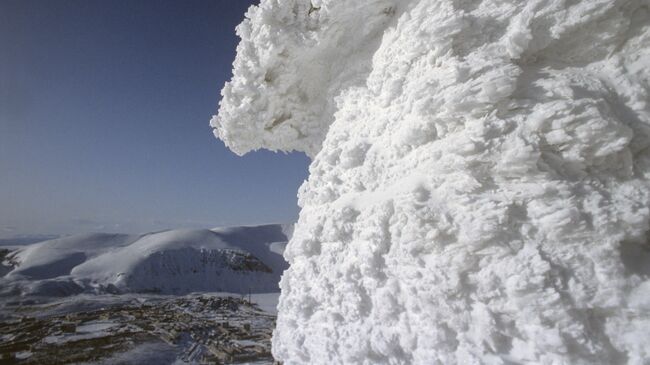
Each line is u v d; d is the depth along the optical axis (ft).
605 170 8.59
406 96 11.42
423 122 10.43
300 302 12.94
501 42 9.84
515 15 9.95
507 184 8.83
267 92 15.99
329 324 11.76
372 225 10.96
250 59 15.52
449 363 8.69
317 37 14.44
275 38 14.61
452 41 10.28
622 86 9.14
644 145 8.67
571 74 9.51
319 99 17.28
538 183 8.48
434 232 9.23
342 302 11.44
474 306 8.59
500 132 8.95
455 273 8.77
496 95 9.04
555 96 8.97
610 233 7.82
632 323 7.36
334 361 11.19
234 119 16.78
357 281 11.17
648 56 9.26
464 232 8.80
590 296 7.54
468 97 9.25
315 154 18.66
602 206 8.04
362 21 14.11
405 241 9.84
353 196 12.54
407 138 10.77
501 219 8.42
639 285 7.48
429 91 10.14
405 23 11.91
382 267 10.56
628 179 8.48
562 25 9.37
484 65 9.47
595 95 8.93
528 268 7.94
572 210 7.99
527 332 7.85
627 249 8.12
